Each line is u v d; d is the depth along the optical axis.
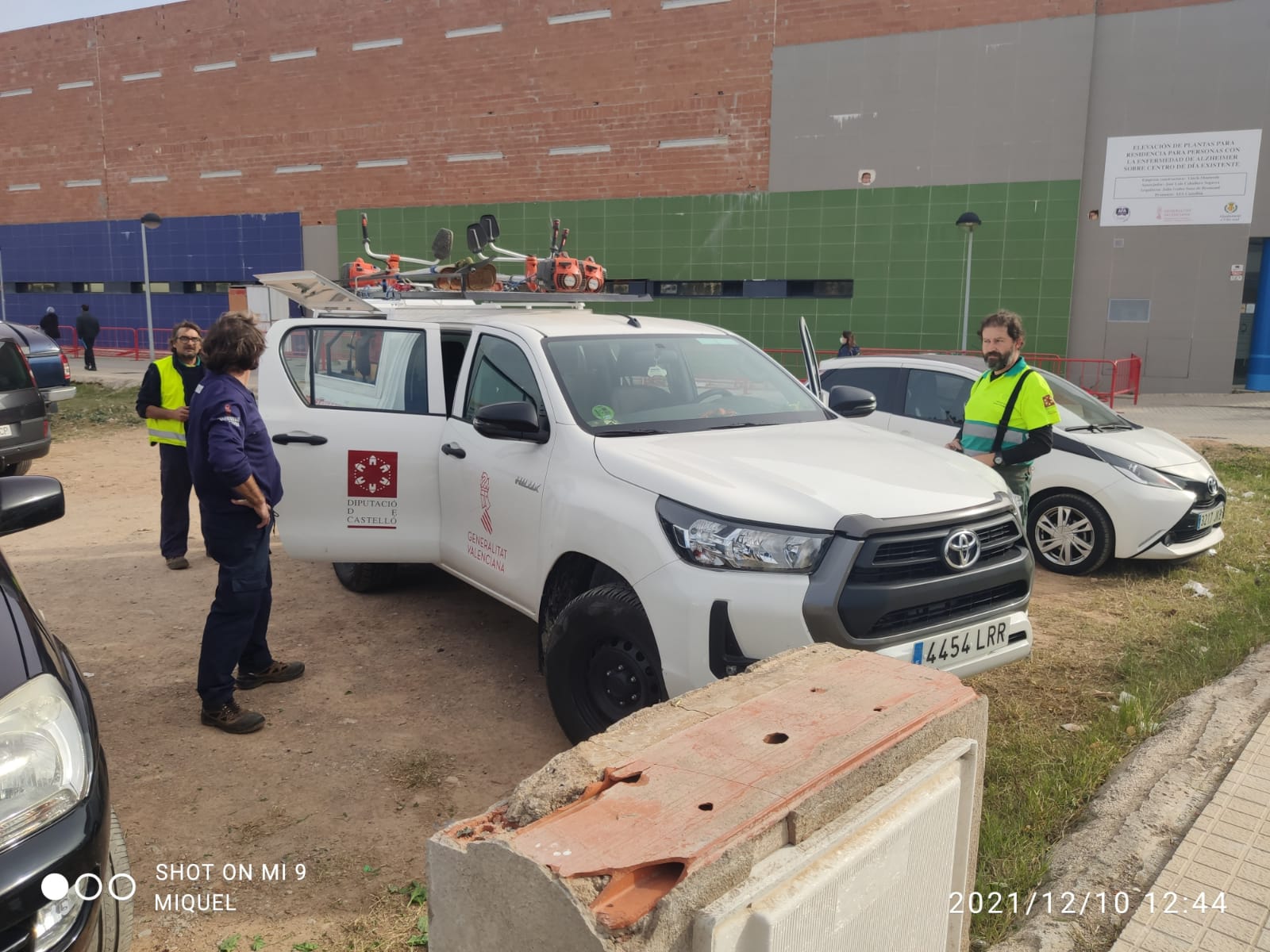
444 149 23.28
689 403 4.41
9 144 29.36
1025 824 3.26
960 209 19.14
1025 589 3.66
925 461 3.84
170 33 26.17
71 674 2.47
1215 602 5.88
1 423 9.05
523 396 4.33
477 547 4.53
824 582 3.08
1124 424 7.25
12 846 2.00
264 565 4.05
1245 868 2.87
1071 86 18.12
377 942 2.71
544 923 1.38
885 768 1.77
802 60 19.88
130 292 28.56
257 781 3.61
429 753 3.85
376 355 5.11
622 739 1.81
